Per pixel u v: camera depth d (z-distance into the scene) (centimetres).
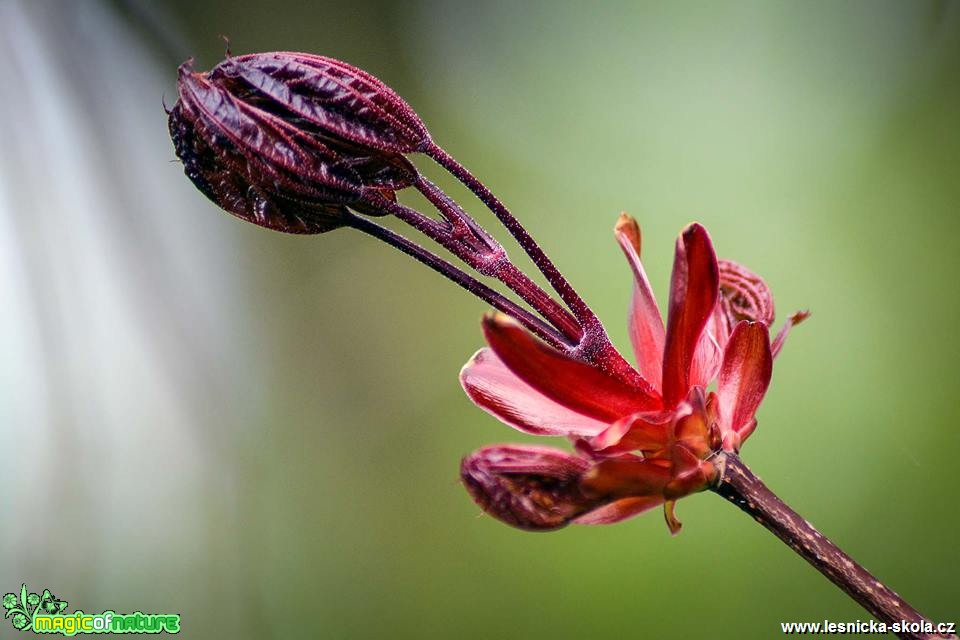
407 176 27
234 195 27
